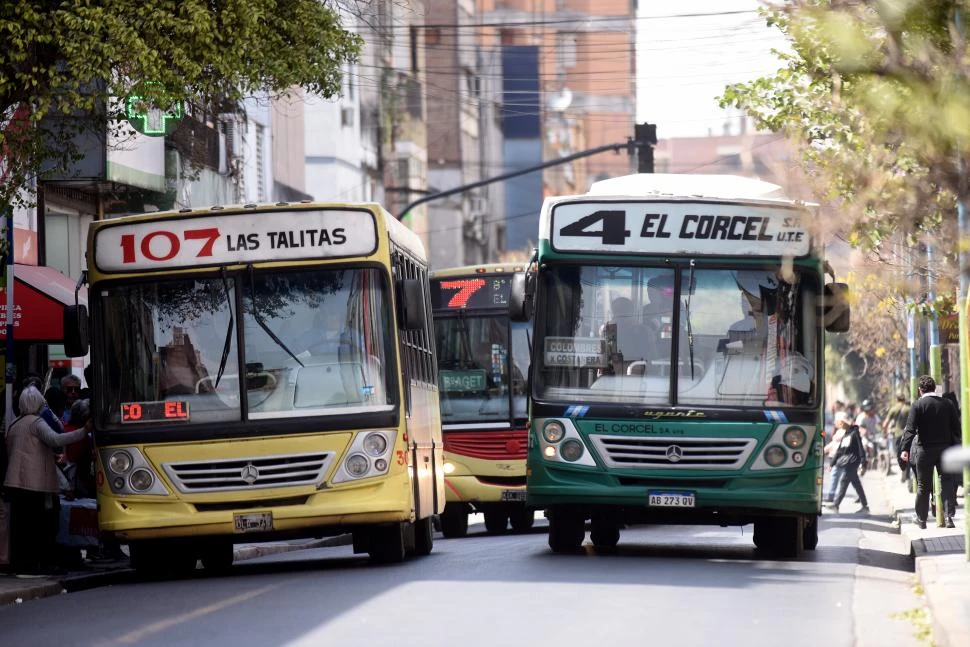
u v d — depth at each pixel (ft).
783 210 105.50
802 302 105.40
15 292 150.92
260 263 101.96
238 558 131.95
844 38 58.90
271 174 288.10
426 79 577.84
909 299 127.13
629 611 75.31
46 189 181.57
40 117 107.04
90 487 118.11
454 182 582.76
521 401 157.69
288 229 102.17
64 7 108.58
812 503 104.32
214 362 101.04
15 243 163.84
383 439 100.58
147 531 99.66
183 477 100.32
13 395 140.05
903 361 297.94
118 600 88.79
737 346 105.19
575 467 104.68
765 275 105.60
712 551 115.96
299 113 322.34
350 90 418.72
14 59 105.40
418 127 500.33
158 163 196.65
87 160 174.19
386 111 484.74
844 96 65.87
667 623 71.00
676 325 105.40
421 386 116.98
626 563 101.96
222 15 110.93
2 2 105.09
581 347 105.91
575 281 106.52
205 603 83.61
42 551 109.19
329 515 99.66
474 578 91.91
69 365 182.19
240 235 102.17
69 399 129.29
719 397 104.53
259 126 279.90
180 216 102.37
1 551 108.06
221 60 110.63
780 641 65.72
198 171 213.46
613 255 106.42
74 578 105.50
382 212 103.04
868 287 100.37
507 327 158.51
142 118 173.99
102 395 101.40
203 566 119.03
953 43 58.54
